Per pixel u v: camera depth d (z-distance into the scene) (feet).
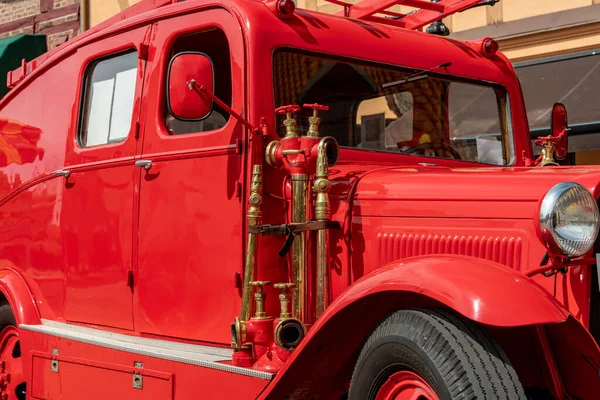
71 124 15.44
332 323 9.89
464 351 8.78
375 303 10.02
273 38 12.09
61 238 15.31
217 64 12.60
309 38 12.53
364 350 9.87
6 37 45.98
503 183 10.36
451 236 10.44
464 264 9.14
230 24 12.25
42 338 14.90
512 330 9.89
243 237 11.75
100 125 14.78
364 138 13.16
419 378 9.22
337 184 11.77
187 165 12.69
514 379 8.72
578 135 26.03
